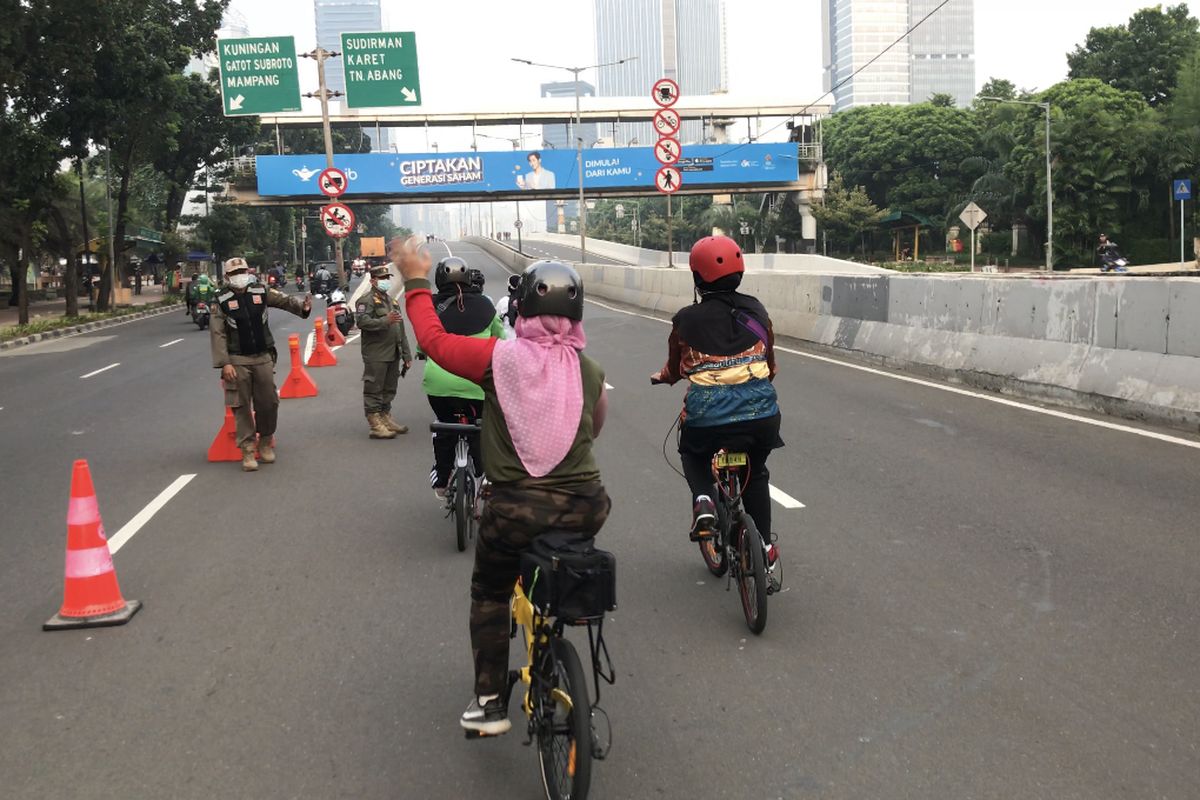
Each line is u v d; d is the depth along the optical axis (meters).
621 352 17.28
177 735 3.95
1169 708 3.93
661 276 26.77
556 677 3.21
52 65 29.28
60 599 5.64
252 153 65.00
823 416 10.38
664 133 27.61
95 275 71.62
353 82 31.80
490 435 3.33
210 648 4.84
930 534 6.27
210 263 71.94
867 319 14.95
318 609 5.35
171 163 50.84
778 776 3.52
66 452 10.27
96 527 5.29
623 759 3.65
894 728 3.84
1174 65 74.19
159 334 29.36
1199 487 7.02
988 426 9.48
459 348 3.32
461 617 5.19
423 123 61.69
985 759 3.59
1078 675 4.24
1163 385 9.22
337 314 22.00
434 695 4.27
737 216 88.69
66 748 3.86
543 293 3.31
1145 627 4.71
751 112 64.69
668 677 4.36
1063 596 5.14
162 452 10.09
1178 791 3.35
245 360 8.92
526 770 3.63
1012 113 75.38
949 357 12.53
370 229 124.31
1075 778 3.45
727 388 4.82
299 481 8.53
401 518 7.23
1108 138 61.56
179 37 43.41
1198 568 5.46
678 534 6.56
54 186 31.47
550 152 59.22
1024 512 6.64
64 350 25.17
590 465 3.34
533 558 3.12
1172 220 61.31
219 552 6.46
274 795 3.48
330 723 4.02
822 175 63.50
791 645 4.67
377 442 10.26
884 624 4.88
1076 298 10.55
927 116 81.19
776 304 18.55
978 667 4.36
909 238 81.06
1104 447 8.35
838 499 7.17
